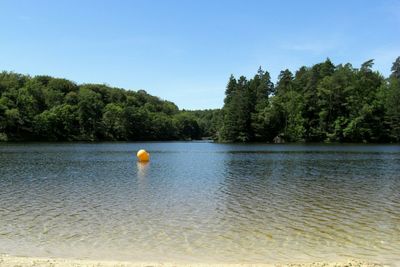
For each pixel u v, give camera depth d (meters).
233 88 167.38
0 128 128.25
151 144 134.50
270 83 166.62
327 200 26.45
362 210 23.42
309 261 14.59
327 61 157.00
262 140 139.62
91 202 25.59
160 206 24.34
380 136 127.81
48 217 21.39
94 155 71.62
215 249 16.02
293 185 33.34
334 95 132.38
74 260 14.20
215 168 48.03
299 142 134.62
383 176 39.53
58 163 53.88
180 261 14.57
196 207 24.14
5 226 19.50
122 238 17.52
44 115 141.62
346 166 50.38
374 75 144.00
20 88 155.00
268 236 17.91
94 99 168.12
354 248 16.17
